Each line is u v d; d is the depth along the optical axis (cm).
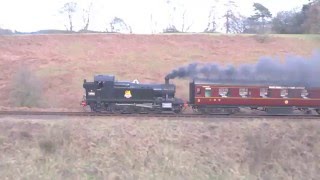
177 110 3111
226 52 5109
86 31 7569
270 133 2705
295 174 2503
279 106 3180
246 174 2439
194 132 2644
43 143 2475
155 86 3089
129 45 5272
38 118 2767
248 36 5781
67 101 3675
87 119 2711
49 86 3934
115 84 3080
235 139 2636
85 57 4744
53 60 4556
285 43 5550
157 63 4588
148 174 2341
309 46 5441
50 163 2372
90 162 2411
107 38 5459
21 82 3622
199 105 3114
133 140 2553
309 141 2702
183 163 2441
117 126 2634
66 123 2620
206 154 2525
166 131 2625
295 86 3184
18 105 3528
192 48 5228
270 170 2506
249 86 3138
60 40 5328
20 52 4788
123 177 2319
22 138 2519
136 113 3067
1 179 2211
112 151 2483
